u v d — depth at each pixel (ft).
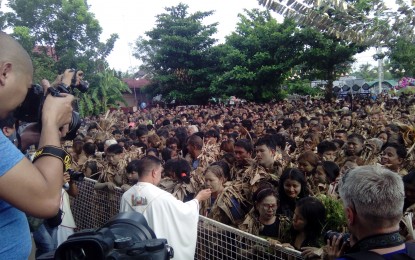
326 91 92.48
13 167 4.16
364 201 5.73
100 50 98.07
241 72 96.17
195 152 22.03
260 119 47.70
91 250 5.03
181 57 109.91
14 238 4.61
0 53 4.36
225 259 11.62
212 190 14.71
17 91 4.54
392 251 5.57
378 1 20.44
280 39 90.53
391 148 17.63
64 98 5.22
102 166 21.15
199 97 111.86
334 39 78.38
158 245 5.40
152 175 12.64
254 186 15.15
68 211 17.85
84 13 93.71
